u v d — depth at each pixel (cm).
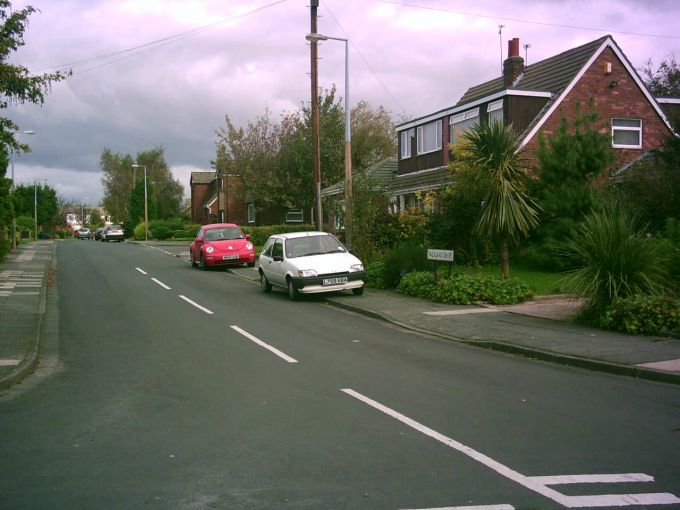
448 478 502
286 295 1855
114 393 798
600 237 1173
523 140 2245
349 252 1806
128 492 483
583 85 2378
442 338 1171
